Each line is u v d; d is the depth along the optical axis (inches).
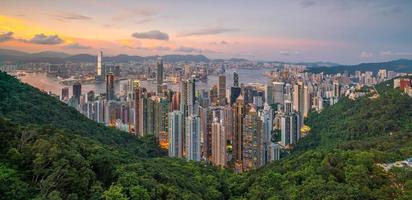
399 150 4173.2
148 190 2765.7
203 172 4672.7
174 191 2940.5
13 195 2181.3
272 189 3742.6
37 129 3125.0
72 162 2527.1
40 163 2428.6
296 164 4475.9
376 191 3016.7
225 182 4382.4
